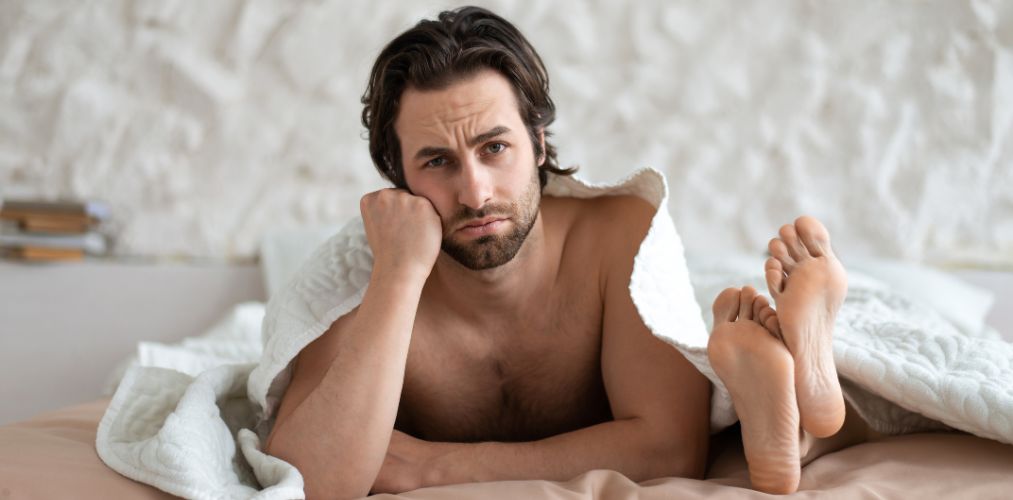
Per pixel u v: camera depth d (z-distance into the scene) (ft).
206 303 9.53
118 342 9.40
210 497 3.54
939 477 3.76
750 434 3.74
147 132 9.93
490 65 4.12
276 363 4.23
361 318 4.02
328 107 9.97
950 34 9.64
